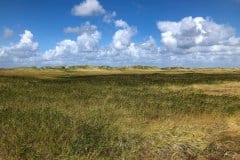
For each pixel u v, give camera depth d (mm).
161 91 37781
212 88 44750
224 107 24016
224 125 17203
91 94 30297
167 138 14031
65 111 18422
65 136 13188
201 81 56844
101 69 129875
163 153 12844
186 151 13102
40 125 14594
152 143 13328
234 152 13141
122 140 13516
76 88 37594
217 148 13523
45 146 12125
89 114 17828
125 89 38625
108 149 12664
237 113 21359
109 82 51812
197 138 14500
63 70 115938
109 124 15094
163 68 146625
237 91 41094
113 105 21750
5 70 98875
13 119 15445
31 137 12969
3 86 35844
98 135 13453
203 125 16906
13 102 22312
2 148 12031
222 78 66875
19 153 11602
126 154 12234
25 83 41938
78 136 13133
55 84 43375
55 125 14453
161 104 24281
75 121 15055
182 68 149625
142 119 17703
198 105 24484
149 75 82625
